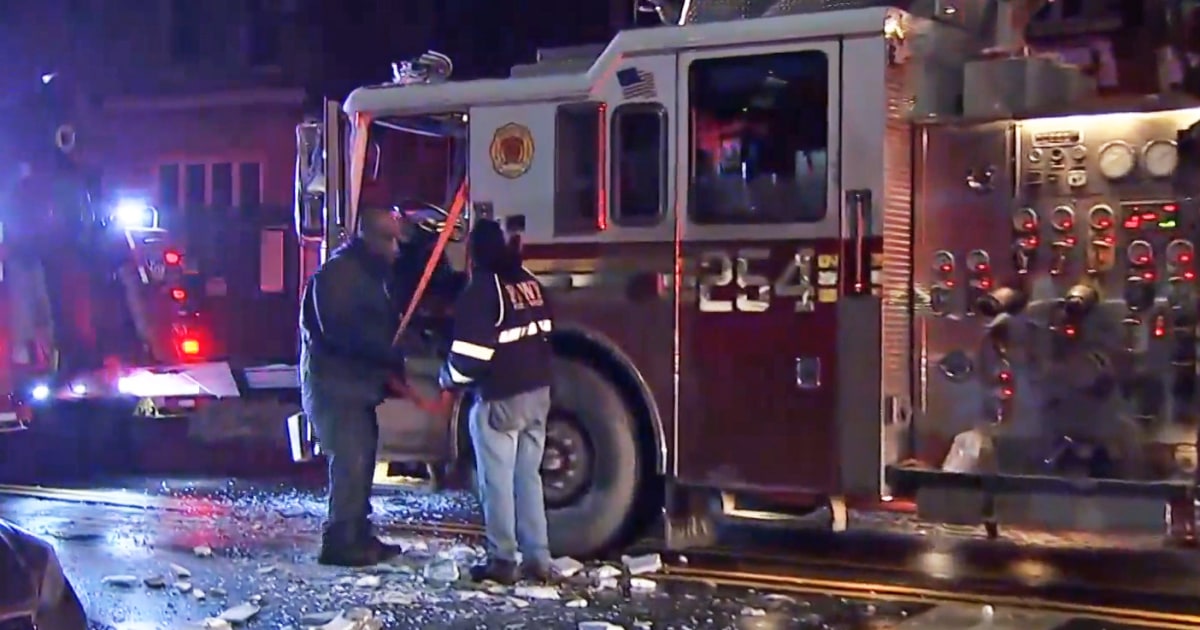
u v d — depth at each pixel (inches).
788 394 356.8
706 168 367.9
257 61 1121.4
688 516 388.8
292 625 318.7
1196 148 327.9
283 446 644.7
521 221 391.5
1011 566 382.6
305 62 1097.4
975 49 380.5
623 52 377.1
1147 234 333.7
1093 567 380.8
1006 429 348.2
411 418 402.9
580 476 385.1
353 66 1083.3
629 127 378.6
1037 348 344.8
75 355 577.3
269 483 549.3
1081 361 340.2
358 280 374.9
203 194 1130.7
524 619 323.0
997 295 348.2
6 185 558.3
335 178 419.5
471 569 362.6
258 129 1108.5
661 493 390.6
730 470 363.9
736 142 364.2
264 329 996.6
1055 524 336.8
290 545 414.9
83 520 461.4
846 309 350.0
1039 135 345.4
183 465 599.2
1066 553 401.4
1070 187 342.3
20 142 564.7
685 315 369.4
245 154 1113.4
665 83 372.5
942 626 313.9
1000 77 356.2
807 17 354.0
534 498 360.5
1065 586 356.2
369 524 387.5
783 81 358.6
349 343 374.3
